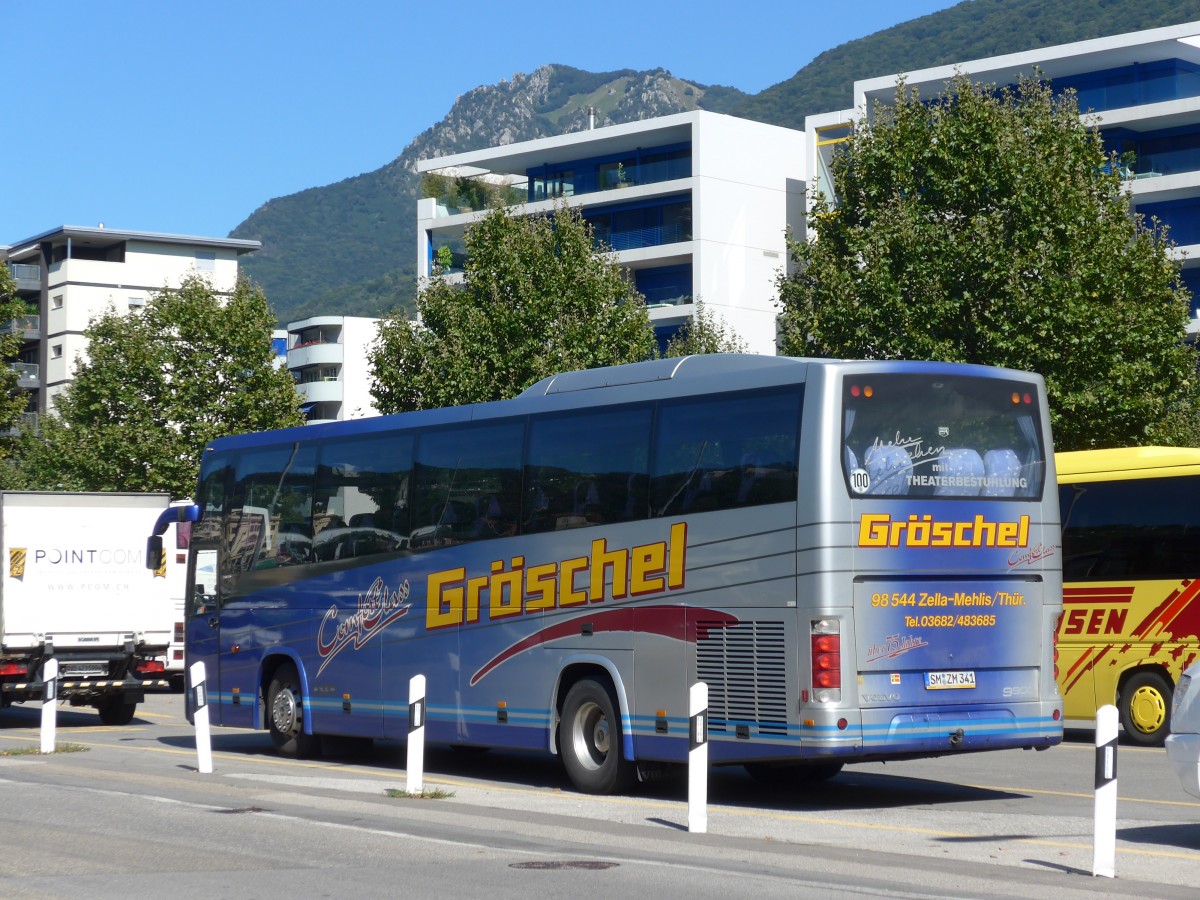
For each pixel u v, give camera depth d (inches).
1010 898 344.2
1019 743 521.7
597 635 561.0
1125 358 1184.2
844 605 488.4
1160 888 360.8
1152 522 773.3
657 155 3038.9
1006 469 531.5
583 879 373.1
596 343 1635.1
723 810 517.3
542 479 592.7
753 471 512.1
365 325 5177.2
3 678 912.9
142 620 952.3
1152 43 2442.2
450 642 628.1
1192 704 421.7
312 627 706.2
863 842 439.2
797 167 3063.5
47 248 4222.4
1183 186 2390.5
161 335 2225.6
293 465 730.2
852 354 1238.9
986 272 1171.9
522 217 1692.9
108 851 421.1
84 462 2174.0
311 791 569.3
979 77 2608.3
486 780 625.9
